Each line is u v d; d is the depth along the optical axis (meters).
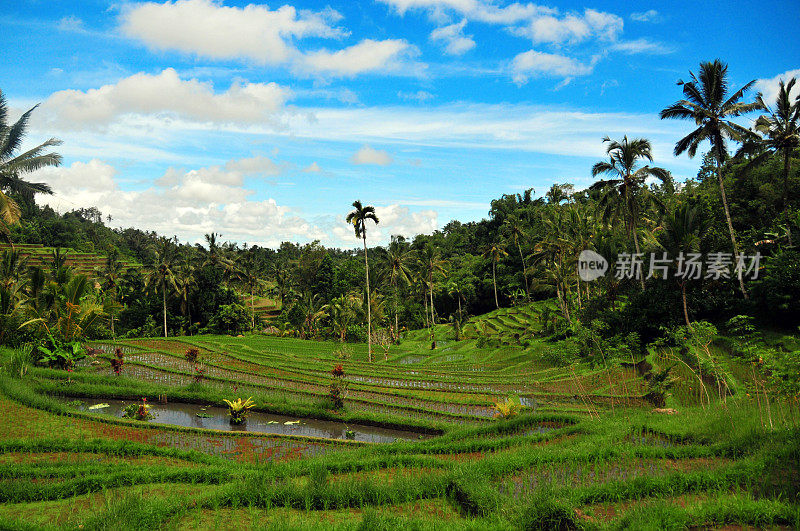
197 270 63.06
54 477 11.27
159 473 11.24
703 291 30.17
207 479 11.23
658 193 60.28
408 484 10.44
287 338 53.75
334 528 8.02
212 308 62.19
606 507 8.91
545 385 27.72
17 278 34.53
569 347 21.81
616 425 14.72
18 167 26.56
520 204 91.12
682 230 29.72
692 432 13.48
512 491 9.90
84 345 37.56
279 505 9.70
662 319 30.94
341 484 10.33
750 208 39.16
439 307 82.88
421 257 67.75
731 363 22.25
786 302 25.58
